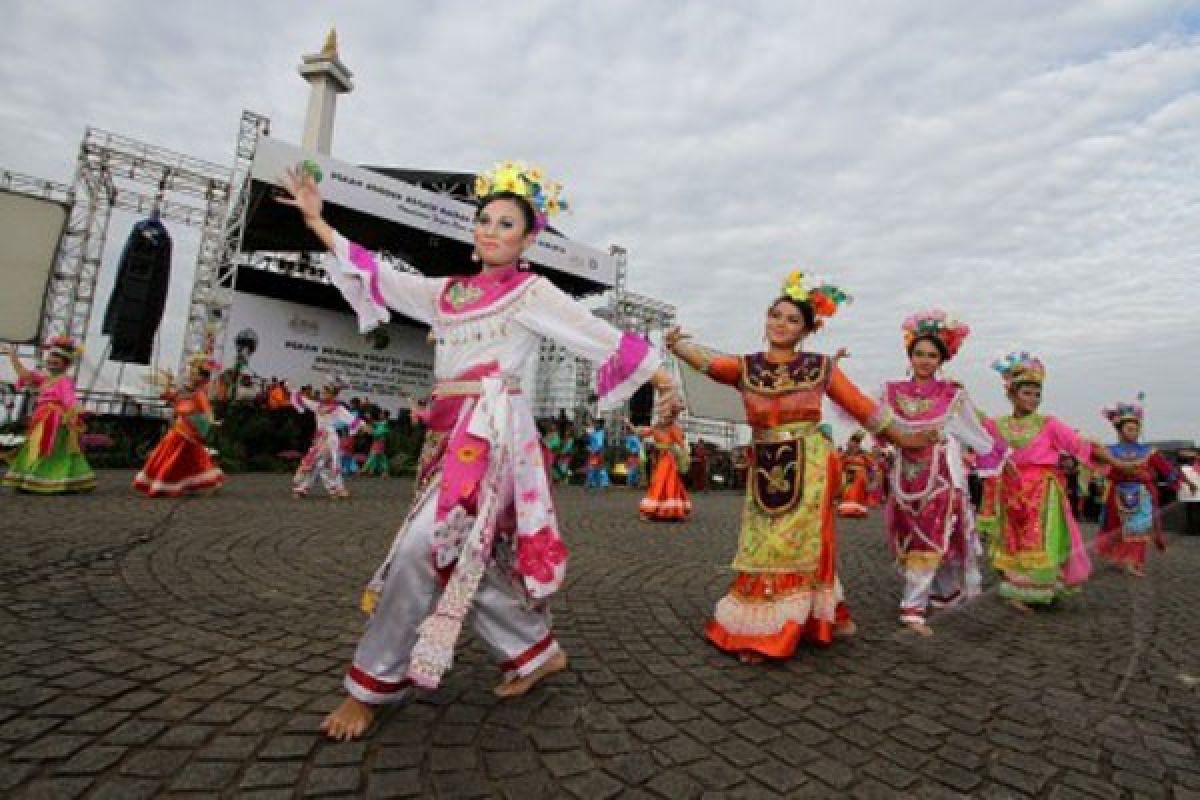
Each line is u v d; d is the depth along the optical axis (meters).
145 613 3.30
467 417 2.31
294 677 2.57
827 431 3.47
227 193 14.98
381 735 2.14
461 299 2.52
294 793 1.79
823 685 2.89
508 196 2.55
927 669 3.22
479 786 1.88
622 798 1.87
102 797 1.72
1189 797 2.08
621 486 18.77
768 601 3.18
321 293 18.11
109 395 14.27
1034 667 3.36
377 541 5.74
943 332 4.50
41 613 3.19
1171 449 9.89
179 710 2.24
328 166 14.09
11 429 11.19
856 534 9.13
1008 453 4.78
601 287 19.72
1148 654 3.70
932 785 2.06
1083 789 2.10
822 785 2.02
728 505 13.35
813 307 3.56
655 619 3.83
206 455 8.00
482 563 2.16
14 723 2.08
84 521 5.68
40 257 7.61
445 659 1.98
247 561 4.62
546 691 2.60
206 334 14.46
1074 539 4.99
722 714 2.50
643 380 2.45
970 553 4.48
